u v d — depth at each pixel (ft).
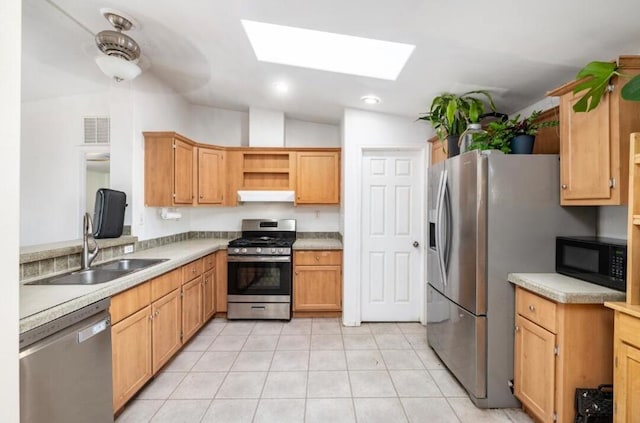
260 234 13.00
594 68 4.81
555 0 4.39
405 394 6.87
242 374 7.64
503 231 6.32
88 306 4.87
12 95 3.16
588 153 5.44
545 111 6.84
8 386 3.18
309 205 12.92
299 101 10.74
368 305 11.15
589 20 4.78
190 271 9.03
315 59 7.84
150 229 9.97
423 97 8.83
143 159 9.50
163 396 6.75
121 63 6.67
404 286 11.15
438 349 8.26
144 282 6.61
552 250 6.32
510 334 6.35
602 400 4.84
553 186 6.32
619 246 4.90
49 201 10.08
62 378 4.34
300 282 11.31
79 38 7.29
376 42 7.36
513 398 6.39
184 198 10.19
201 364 8.11
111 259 8.10
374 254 11.12
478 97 8.27
